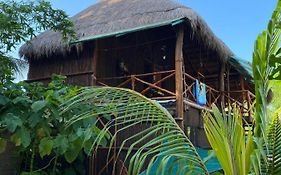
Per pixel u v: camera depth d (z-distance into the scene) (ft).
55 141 13.87
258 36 8.37
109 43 28.91
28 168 18.25
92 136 13.32
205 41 23.93
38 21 19.94
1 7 18.66
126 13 26.55
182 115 21.63
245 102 34.24
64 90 14.82
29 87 15.93
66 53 27.12
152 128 7.61
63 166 18.61
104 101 8.30
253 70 8.35
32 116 14.15
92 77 25.95
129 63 31.68
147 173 6.67
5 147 16.43
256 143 7.34
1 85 15.34
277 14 8.40
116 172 21.36
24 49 27.12
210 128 7.68
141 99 7.97
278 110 8.87
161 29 27.89
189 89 24.16
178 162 7.49
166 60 33.32
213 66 33.37
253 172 7.32
